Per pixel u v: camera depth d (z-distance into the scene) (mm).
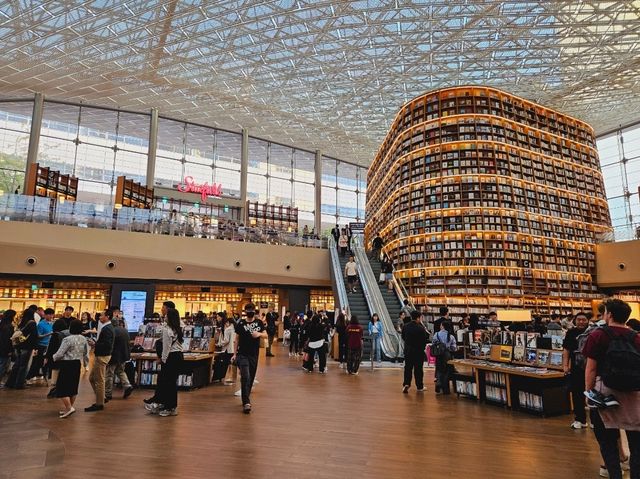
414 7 15836
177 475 3209
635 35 17203
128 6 15586
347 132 27359
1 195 13898
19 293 15562
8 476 3168
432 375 8844
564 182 17672
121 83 21047
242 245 17625
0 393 6480
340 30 18250
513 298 15430
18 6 15367
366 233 24281
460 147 16141
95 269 14992
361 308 13047
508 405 5719
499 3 15234
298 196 29406
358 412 5477
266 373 9023
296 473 3291
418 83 22188
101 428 4539
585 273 17328
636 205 24750
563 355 5078
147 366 7086
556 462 3652
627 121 25094
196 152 26469
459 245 15547
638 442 2727
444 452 3883
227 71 20562
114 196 23656
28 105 22922
